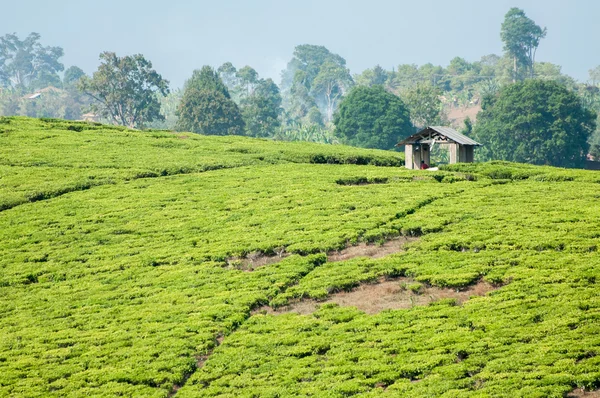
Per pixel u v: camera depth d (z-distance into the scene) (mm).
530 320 45625
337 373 42906
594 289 48594
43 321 53062
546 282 50938
